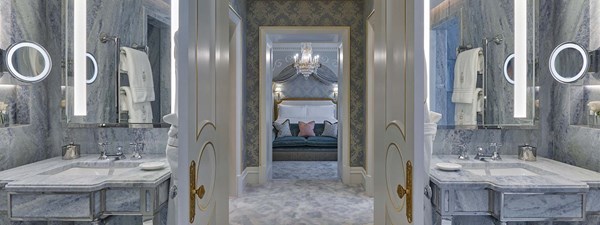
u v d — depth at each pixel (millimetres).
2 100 2092
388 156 1704
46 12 2359
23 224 1982
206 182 1509
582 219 1646
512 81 2332
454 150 2369
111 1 2396
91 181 1695
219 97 1733
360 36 4035
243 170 3893
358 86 4059
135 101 2387
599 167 1866
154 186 1726
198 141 1372
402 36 1457
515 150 2350
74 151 2270
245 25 3982
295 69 7312
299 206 3275
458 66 2346
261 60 4102
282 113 7184
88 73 2385
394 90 1587
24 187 1630
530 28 2299
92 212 1652
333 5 4039
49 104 2379
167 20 2377
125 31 2393
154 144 2398
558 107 2219
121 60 2396
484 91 2338
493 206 1698
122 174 1865
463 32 2346
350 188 3922
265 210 3152
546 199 1640
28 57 2141
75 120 2377
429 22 2344
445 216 1708
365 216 3000
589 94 2062
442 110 2344
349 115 4082
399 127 1498
